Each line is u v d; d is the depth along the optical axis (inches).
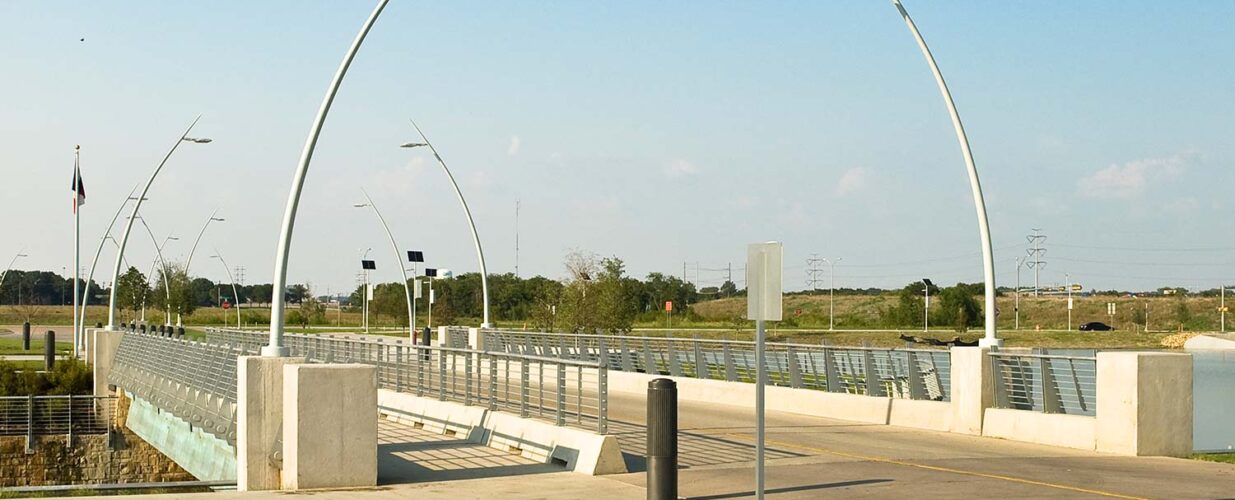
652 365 1347.2
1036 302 4271.7
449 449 777.6
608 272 2172.7
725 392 1146.7
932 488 582.2
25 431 1945.1
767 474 640.4
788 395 1054.4
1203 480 610.2
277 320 797.9
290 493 589.3
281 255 807.1
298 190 819.4
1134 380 716.0
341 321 4271.7
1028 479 614.5
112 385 2033.7
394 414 1004.6
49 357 2273.6
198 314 5147.6
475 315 4047.7
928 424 887.7
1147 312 3831.2
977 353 842.2
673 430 527.8
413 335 2089.1
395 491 595.2
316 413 609.9
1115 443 728.3
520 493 584.4
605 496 572.7
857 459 705.6
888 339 2738.7
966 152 833.5
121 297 4323.3
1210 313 3860.7
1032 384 852.0
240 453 701.9
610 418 973.2
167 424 1422.2
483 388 1299.2
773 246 469.7
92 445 1935.3
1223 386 1551.4
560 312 2159.2
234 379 978.7
